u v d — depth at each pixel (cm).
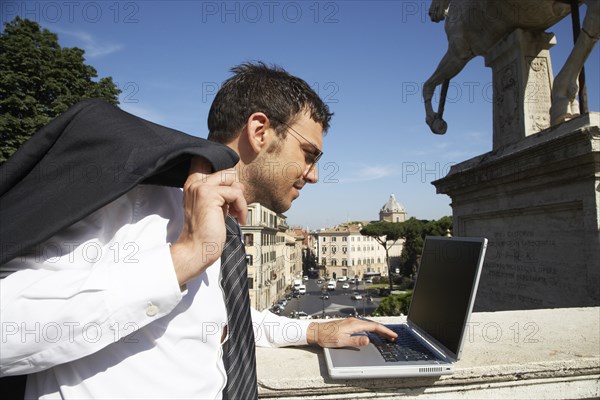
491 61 580
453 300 150
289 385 142
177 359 83
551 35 523
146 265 74
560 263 387
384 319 228
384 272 8694
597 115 336
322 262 8250
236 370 104
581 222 360
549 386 153
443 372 141
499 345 174
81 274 72
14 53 1334
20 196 78
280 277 4438
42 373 79
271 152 110
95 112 88
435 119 655
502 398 150
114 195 74
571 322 212
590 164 336
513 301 463
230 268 111
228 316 106
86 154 81
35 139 82
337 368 139
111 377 78
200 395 86
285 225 5072
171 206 91
